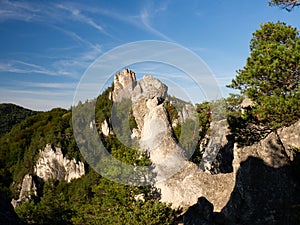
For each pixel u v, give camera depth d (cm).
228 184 1631
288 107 872
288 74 890
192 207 1525
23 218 2286
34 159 6091
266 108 917
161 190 1672
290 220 1123
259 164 1388
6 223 764
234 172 1491
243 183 1388
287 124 923
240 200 1379
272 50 923
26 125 7838
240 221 1327
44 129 6794
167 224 1499
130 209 1633
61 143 5741
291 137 1426
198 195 1614
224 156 1903
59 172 5484
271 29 1040
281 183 1309
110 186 1719
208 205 1470
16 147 6962
